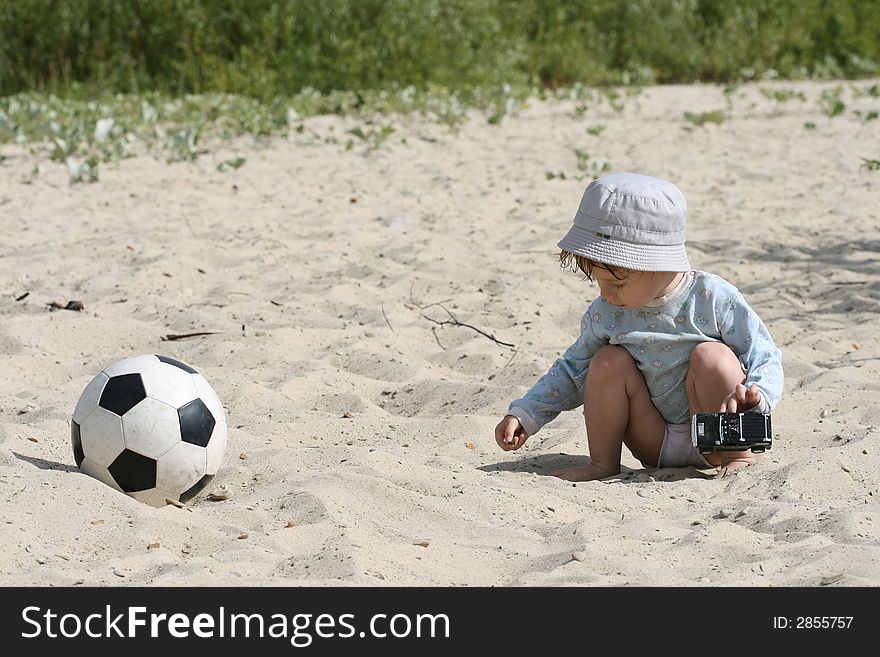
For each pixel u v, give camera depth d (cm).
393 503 643
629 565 561
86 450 633
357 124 2353
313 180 1788
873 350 988
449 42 2873
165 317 1077
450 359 988
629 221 664
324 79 2727
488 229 1461
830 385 889
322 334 1040
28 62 2789
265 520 618
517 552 578
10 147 2011
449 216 1536
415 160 1978
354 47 2752
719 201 1628
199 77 2711
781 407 832
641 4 3459
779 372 684
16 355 952
